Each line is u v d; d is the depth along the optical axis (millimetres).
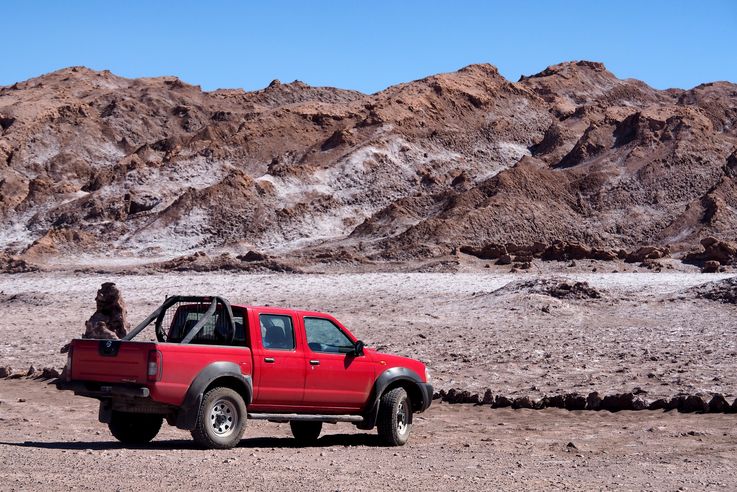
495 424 15445
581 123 164125
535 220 115812
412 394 13391
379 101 172750
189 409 11328
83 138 191750
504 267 79438
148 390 11133
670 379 19688
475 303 43656
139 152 155750
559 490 8992
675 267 75375
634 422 14969
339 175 140250
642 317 37438
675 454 11891
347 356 12680
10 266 91375
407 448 12656
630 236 117250
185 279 69375
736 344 26547
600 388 18938
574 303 41062
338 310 44438
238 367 11734
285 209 127812
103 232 126438
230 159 150875
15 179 159375
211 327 12219
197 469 9828
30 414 16672
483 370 22672
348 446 12781
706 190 125938
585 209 123812
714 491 9094
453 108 169125
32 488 8359
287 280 65500
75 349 11859
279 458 10992
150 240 121688
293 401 12242
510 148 160750
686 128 138375
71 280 74125
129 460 10445
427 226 109938
